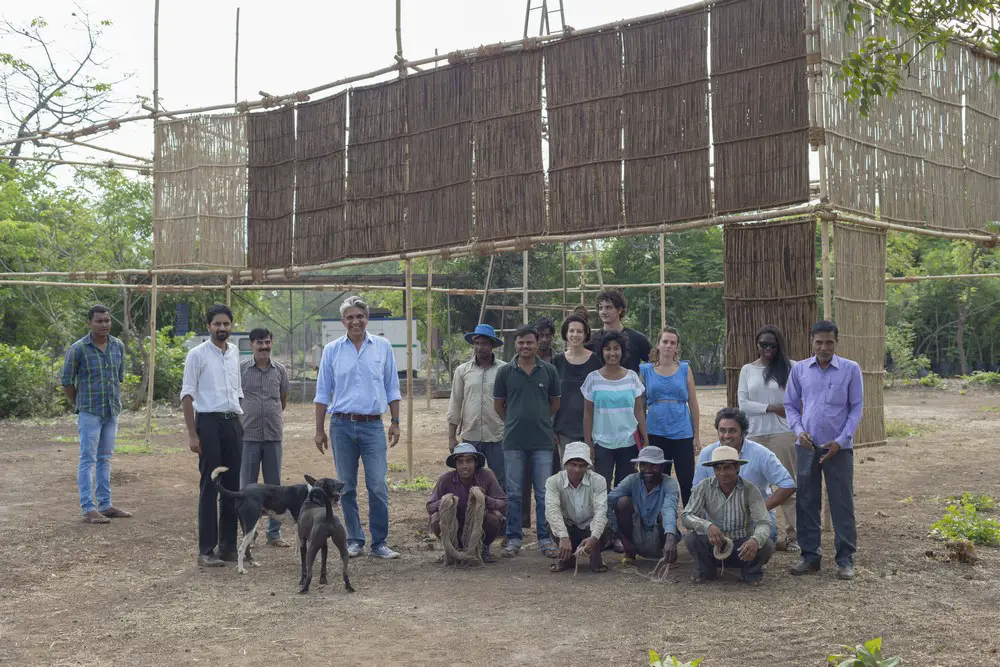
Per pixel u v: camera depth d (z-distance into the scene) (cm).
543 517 823
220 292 3148
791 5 877
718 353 4494
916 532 870
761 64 893
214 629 594
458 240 1114
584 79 1011
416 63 1144
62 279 2633
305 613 628
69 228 2788
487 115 1091
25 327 2739
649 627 583
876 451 1531
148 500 1085
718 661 517
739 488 705
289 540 891
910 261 4491
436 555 815
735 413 722
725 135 914
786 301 893
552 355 923
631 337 878
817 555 722
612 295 852
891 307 4131
